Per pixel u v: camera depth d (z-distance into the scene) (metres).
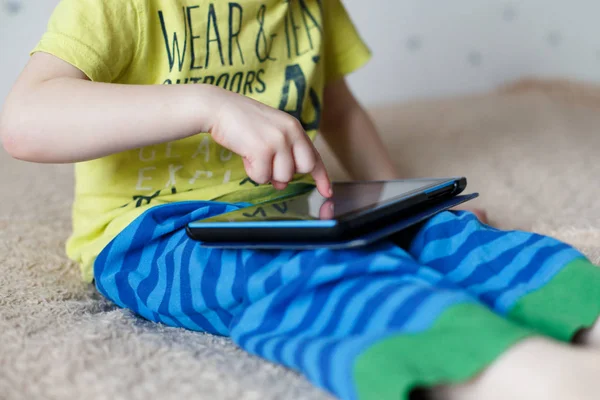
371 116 1.59
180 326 0.62
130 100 0.61
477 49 1.86
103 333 0.56
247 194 0.72
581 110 1.56
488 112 1.54
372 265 0.49
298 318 0.50
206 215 0.65
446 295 0.45
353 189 0.65
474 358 0.40
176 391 0.46
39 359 0.51
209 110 0.60
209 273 0.57
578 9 1.90
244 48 0.75
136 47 0.69
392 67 1.82
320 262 0.49
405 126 1.48
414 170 1.15
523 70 1.91
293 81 0.79
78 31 0.65
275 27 0.78
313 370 0.45
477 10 1.84
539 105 1.58
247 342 0.51
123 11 0.67
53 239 0.89
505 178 1.08
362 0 1.76
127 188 0.71
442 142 1.32
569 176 1.07
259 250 0.55
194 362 0.51
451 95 1.87
